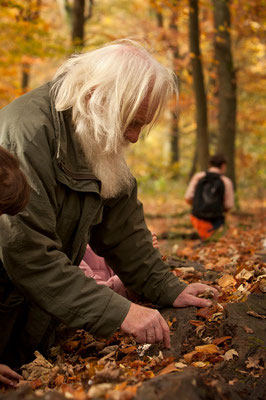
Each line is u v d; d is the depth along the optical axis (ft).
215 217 21.29
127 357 7.51
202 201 21.30
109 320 6.73
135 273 8.48
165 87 7.11
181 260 12.09
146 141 70.95
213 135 59.11
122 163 7.75
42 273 6.66
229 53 35.55
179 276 10.21
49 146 6.81
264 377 6.34
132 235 8.38
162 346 7.49
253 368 6.57
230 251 15.30
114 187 7.63
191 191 21.85
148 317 6.92
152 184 55.16
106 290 6.89
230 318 7.60
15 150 6.63
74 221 7.28
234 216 31.89
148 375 6.31
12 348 7.95
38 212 6.59
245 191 53.88
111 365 6.91
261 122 56.18
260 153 63.87
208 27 45.93
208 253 15.52
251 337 7.17
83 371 7.18
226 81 35.83
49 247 6.75
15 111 6.88
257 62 52.42
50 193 6.81
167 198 48.91
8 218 6.48
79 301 6.72
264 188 55.11
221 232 22.03
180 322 7.96
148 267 8.43
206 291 8.62
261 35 37.99
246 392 5.91
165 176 58.85
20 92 36.35
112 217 8.18
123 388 5.34
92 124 7.02
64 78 7.33
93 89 7.00
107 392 4.97
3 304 7.42
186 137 71.26
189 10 30.81
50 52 30.04
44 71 47.03
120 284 9.41
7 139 6.71
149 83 6.93
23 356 7.91
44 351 8.16
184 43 49.44
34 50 30.12
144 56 7.16
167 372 6.36
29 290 6.68
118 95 6.84
